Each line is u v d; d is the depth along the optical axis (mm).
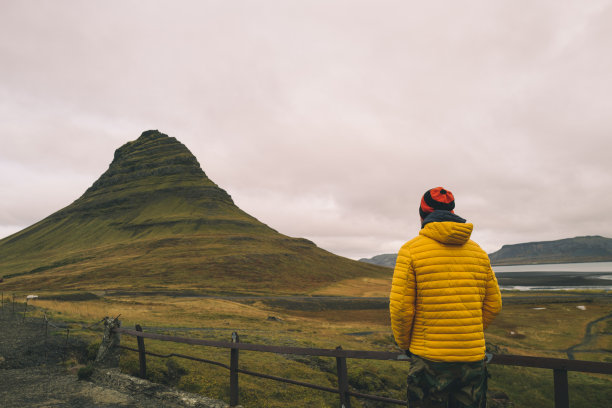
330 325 52000
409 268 2369
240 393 7723
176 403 5582
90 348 8453
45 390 6195
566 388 2605
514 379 20391
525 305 90938
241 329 31484
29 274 142125
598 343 47562
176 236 192000
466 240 2348
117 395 5945
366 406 10820
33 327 12812
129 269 130625
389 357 3395
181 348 11727
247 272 136875
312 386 4281
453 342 2238
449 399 2309
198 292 102000
